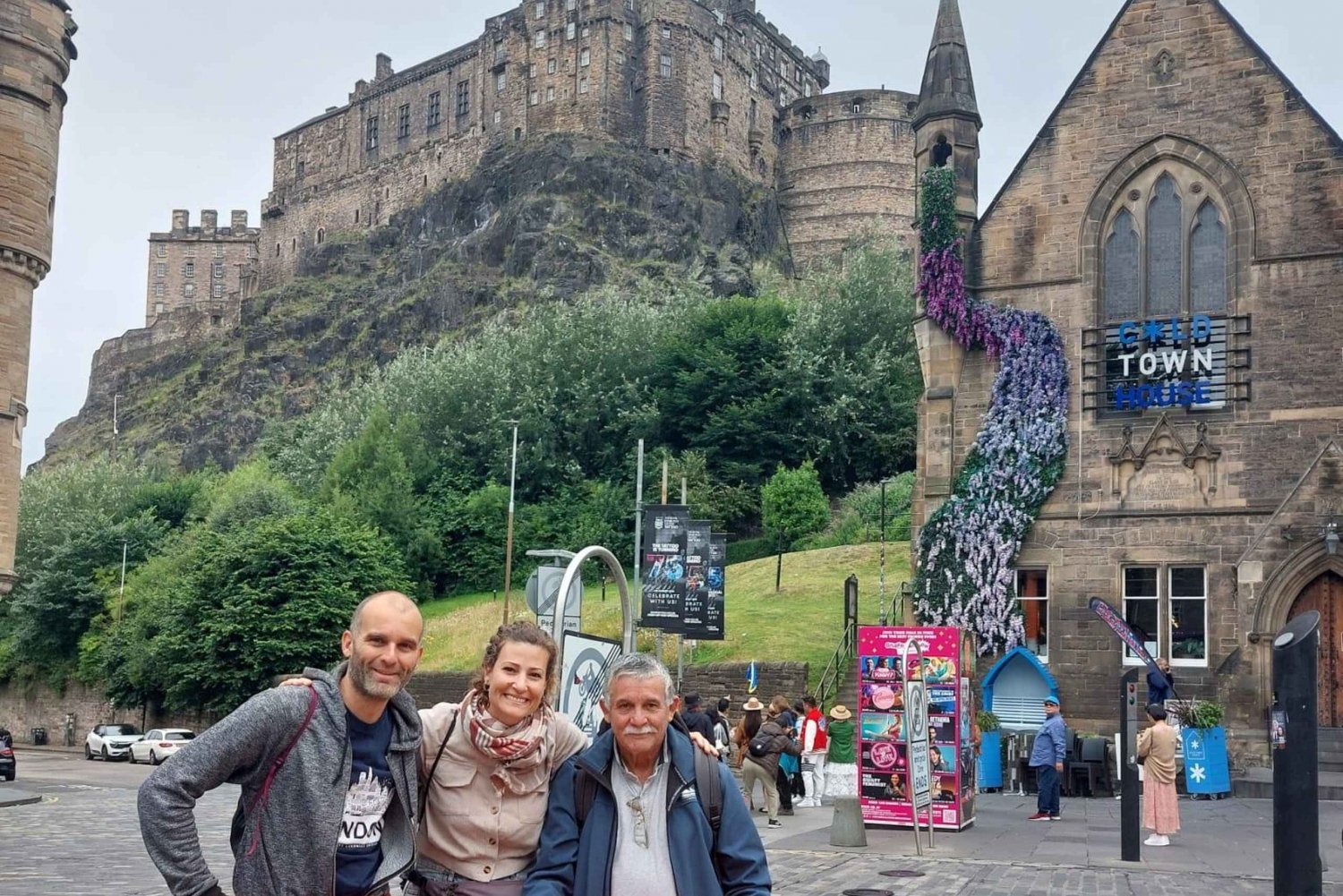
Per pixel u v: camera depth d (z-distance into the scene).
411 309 140.62
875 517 67.31
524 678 6.16
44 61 37.66
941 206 35.91
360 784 5.69
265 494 77.00
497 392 88.50
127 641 68.00
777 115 151.75
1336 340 32.38
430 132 157.12
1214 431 33.12
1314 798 13.34
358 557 63.44
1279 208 33.16
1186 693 32.56
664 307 96.06
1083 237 34.84
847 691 38.59
